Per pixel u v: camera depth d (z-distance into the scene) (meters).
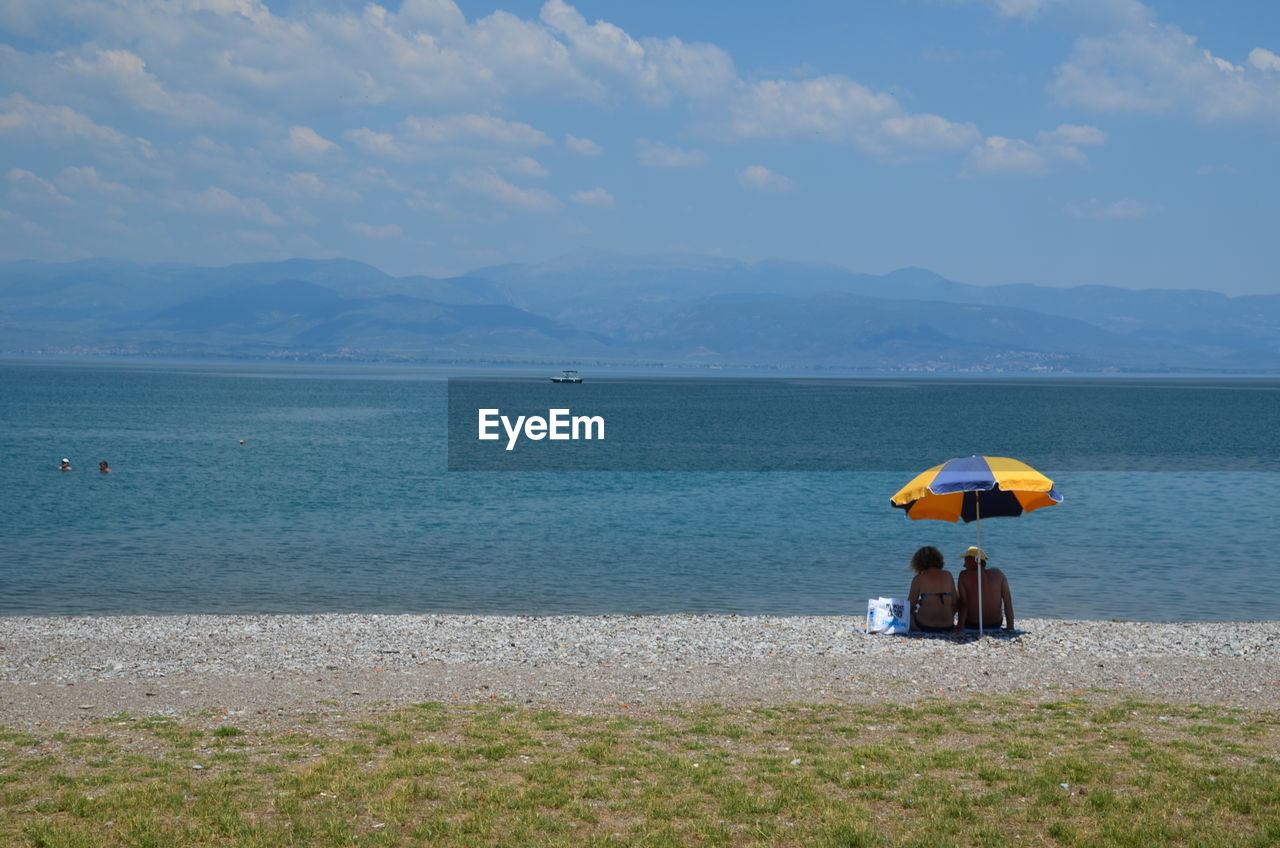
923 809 10.78
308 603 28.33
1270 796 10.77
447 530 43.22
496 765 12.19
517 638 21.09
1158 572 33.09
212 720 14.35
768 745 13.12
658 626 22.56
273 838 9.96
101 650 19.69
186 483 61.97
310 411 159.62
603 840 9.96
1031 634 21.22
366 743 13.12
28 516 46.62
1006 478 19.34
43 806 10.68
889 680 17.05
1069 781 11.49
